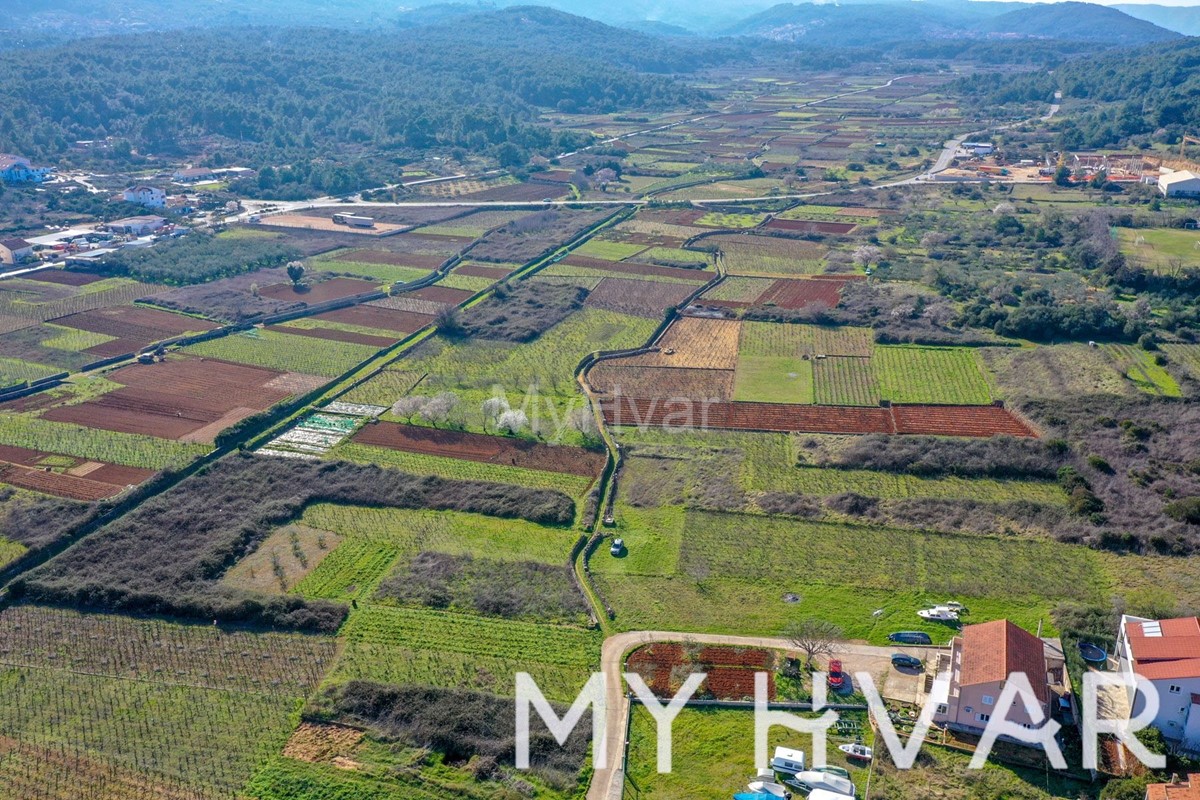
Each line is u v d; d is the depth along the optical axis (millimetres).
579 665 63406
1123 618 61906
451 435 97188
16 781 54312
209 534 79062
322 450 94125
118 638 66562
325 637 66438
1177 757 53594
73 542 78188
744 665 62969
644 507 83438
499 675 62531
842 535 78375
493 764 55219
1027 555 74812
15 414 101250
